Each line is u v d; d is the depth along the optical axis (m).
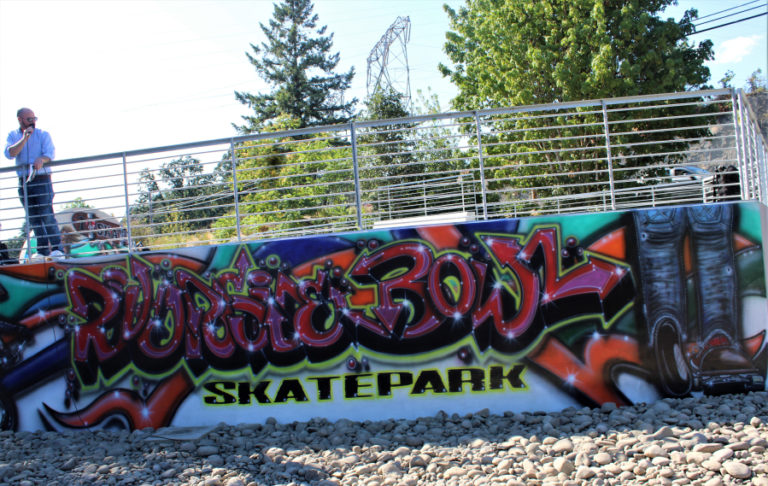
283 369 9.84
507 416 9.36
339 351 9.74
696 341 9.38
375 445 8.41
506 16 20.58
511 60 20.17
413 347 9.63
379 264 9.70
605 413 9.20
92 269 10.30
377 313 9.68
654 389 9.40
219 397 9.97
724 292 9.37
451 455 7.91
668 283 9.41
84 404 10.29
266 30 53.47
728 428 7.88
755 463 6.79
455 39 25.72
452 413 9.55
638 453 7.43
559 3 19.88
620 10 18.97
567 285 9.48
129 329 10.20
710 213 9.39
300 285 9.83
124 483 7.68
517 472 7.27
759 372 9.30
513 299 9.52
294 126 34.47
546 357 9.48
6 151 10.84
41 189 10.77
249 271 9.92
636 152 18.36
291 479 7.56
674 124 18.38
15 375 10.47
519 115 19.44
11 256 12.21
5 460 8.86
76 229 12.27
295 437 9.03
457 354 9.58
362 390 9.72
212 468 8.05
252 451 8.65
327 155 17.41
